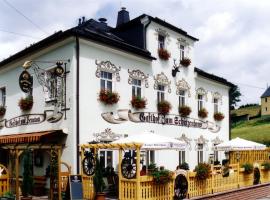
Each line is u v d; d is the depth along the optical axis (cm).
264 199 1853
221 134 2533
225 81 2592
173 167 2059
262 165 2080
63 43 1638
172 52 2105
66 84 1606
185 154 2141
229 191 1688
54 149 1379
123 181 1332
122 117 1741
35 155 1777
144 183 1301
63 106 1605
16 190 1319
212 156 2389
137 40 1961
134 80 1866
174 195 1413
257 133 6594
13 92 1983
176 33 2148
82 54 1606
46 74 1742
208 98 2444
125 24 2000
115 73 1745
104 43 1680
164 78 2030
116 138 1711
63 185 1476
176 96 2111
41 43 1717
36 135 1487
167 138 1461
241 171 1867
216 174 1680
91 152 1461
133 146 1301
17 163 1357
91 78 1634
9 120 1967
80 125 1566
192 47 2278
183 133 2130
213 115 2478
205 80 2414
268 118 8338
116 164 1706
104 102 1675
